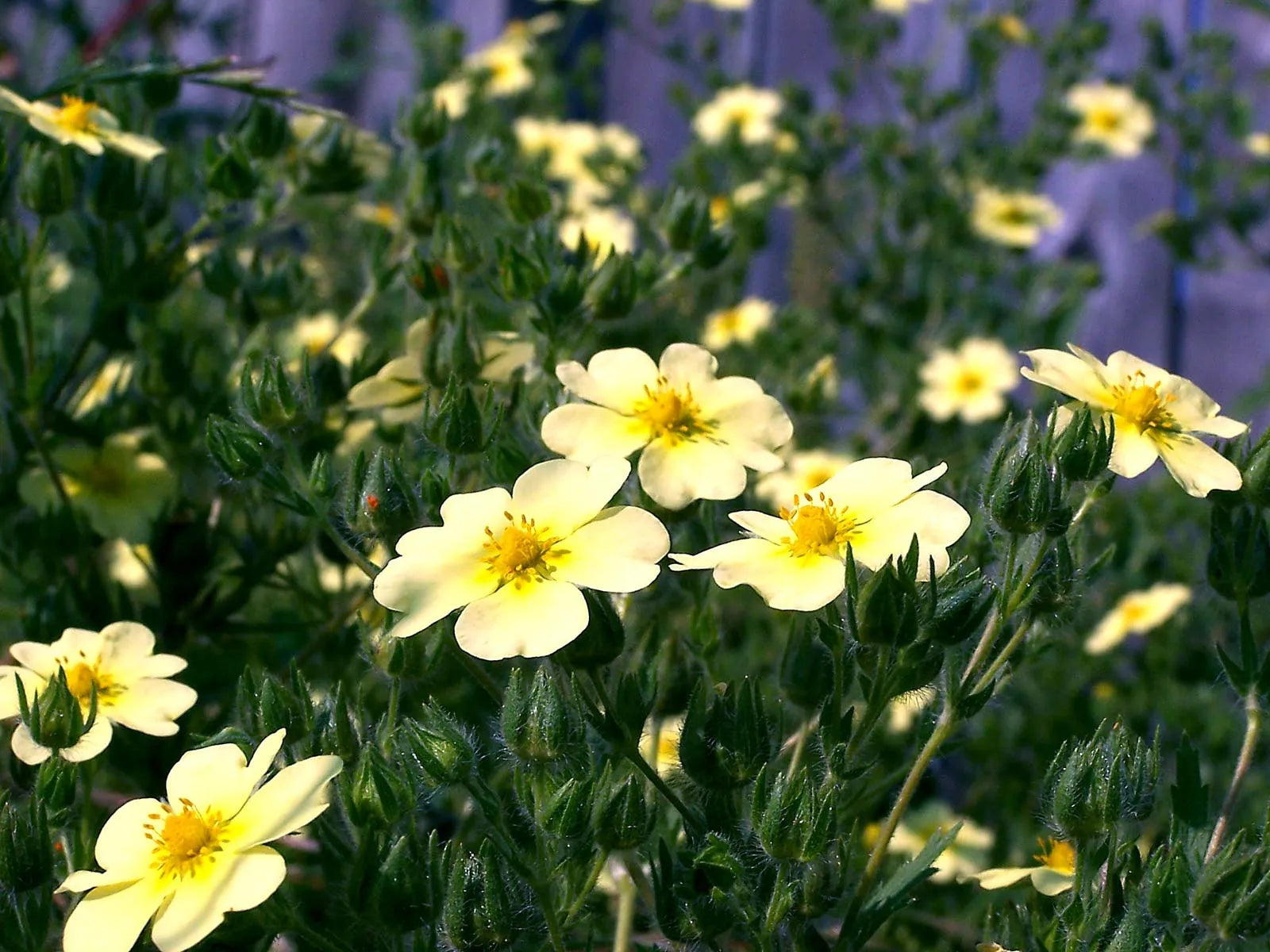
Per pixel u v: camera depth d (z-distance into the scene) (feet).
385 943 0.94
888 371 1.79
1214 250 1.84
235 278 1.21
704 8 2.24
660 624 1.05
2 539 1.21
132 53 2.01
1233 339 1.92
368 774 0.93
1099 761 0.95
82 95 1.20
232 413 1.09
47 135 1.15
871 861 0.96
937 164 1.89
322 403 1.14
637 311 1.32
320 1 2.15
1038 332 1.74
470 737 0.95
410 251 1.15
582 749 0.94
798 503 0.95
